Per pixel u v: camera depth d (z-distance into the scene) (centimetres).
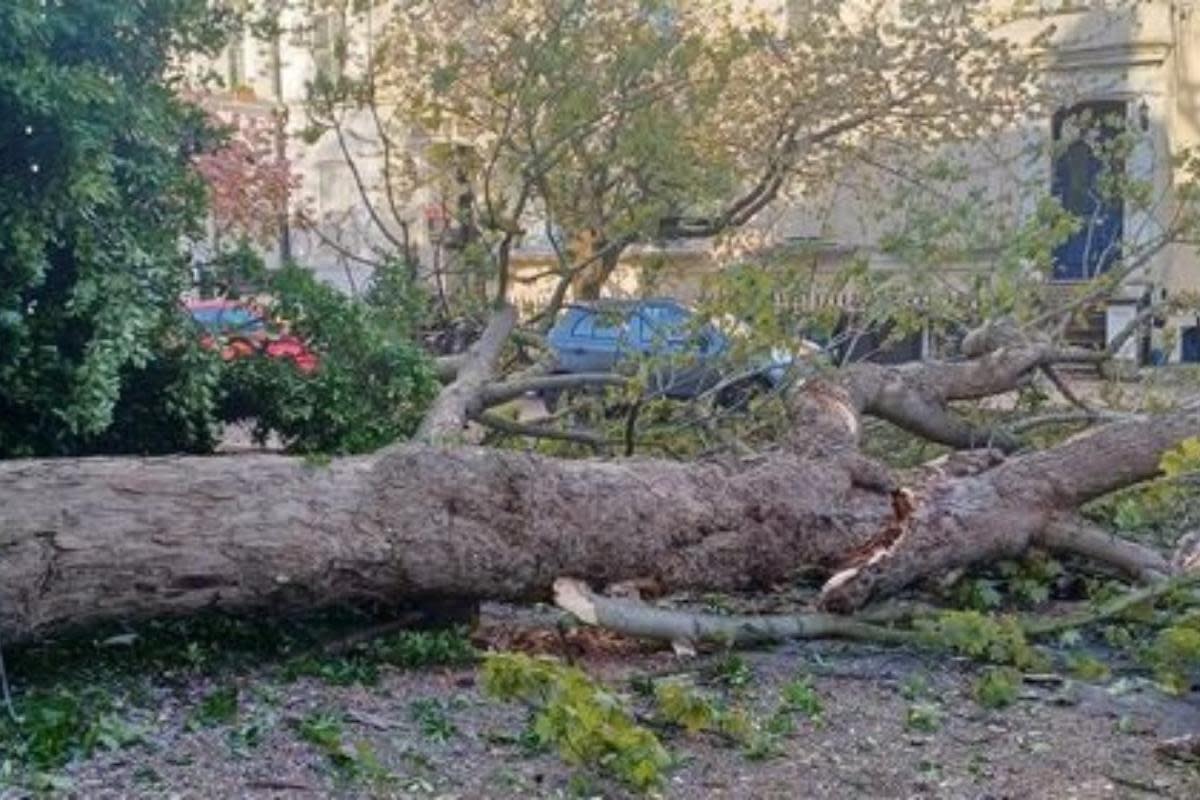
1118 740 425
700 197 895
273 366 617
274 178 1374
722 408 716
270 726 403
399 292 757
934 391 729
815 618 514
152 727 397
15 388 508
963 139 1063
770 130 991
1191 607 541
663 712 414
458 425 644
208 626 486
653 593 526
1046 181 1203
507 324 787
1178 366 895
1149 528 686
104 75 516
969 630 493
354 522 454
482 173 870
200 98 1135
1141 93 1775
